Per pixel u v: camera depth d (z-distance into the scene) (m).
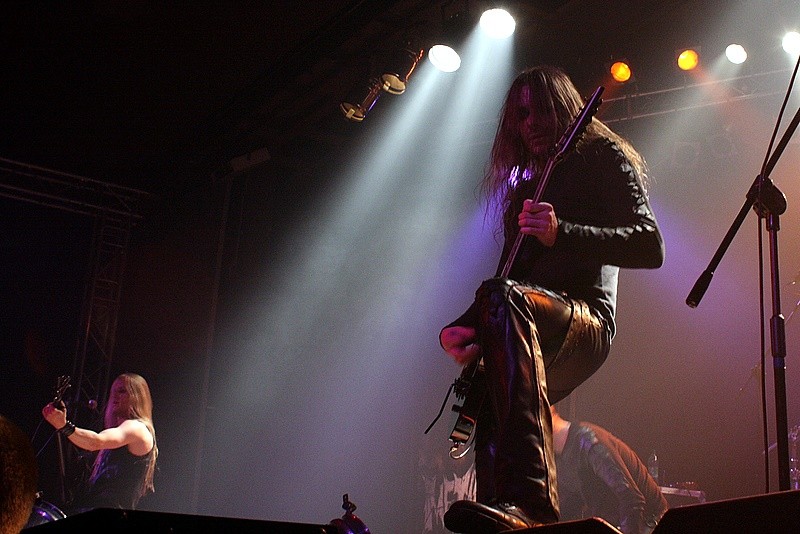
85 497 5.53
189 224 9.50
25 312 9.43
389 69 7.34
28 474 1.14
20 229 9.59
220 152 9.34
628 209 2.55
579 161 2.68
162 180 9.83
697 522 1.38
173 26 7.49
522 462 2.14
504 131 3.03
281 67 8.03
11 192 9.56
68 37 7.64
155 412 9.08
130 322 9.62
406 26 7.49
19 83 8.26
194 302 9.12
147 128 9.02
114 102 8.57
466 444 2.64
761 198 2.90
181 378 9.00
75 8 7.26
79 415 9.17
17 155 9.37
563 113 2.87
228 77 8.23
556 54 7.98
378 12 7.29
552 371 2.51
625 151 2.76
